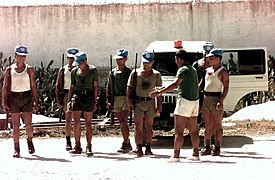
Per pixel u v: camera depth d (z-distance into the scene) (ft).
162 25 94.58
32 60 96.68
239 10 93.61
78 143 44.96
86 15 96.17
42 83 90.84
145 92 42.42
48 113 88.12
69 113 46.42
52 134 61.52
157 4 94.53
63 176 33.99
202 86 42.91
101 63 95.71
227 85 42.22
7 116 62.08
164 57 53.78
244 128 64.69
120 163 39.09
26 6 97.04
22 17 97.09
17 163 39.37
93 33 95.91
